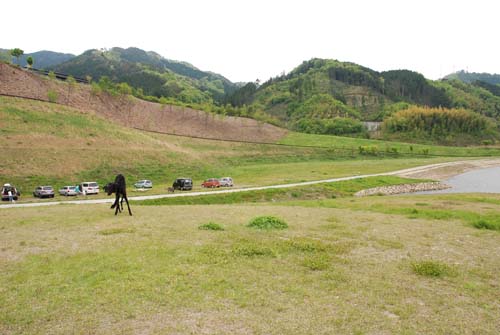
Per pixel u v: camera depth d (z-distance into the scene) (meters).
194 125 118.69
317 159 102.31
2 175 48.75
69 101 95.81
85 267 9.62
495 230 16.53
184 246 11.87
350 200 34.50
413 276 9.46
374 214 21.56
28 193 45.62
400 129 182.12
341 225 16.89
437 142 163.25
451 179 70.44
